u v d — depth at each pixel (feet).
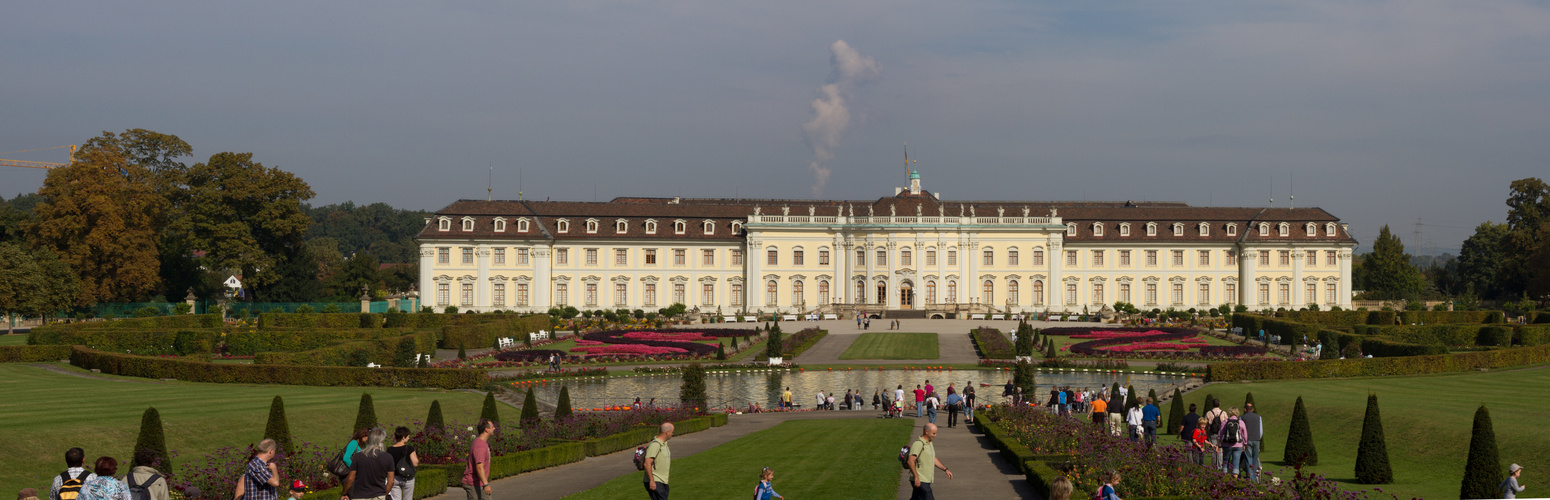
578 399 211.41
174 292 428.15
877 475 103.09
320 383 195.93
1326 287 486.38
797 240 482.28
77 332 261.65
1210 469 89.20
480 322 339.98
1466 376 213.66
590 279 484.74
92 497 64.69
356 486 73.92
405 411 161.68
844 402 205.67
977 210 500.74
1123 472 89.20
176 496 83.76
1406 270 576.61
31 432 118.11
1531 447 117.80
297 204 439.63
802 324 417.49
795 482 98.37
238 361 252.01
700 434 153.99
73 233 363.56
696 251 488.44
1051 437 115.34
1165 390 214.69
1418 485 107.14
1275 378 217.36
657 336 337.31
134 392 169.99
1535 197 498.69
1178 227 490.49
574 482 105.09
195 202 416.46
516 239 477.36
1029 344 281.33
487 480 82.23
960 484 101.40
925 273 479.82
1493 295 549.54
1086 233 492.13
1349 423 147.23
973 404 179.73
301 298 440.04
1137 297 491.31
